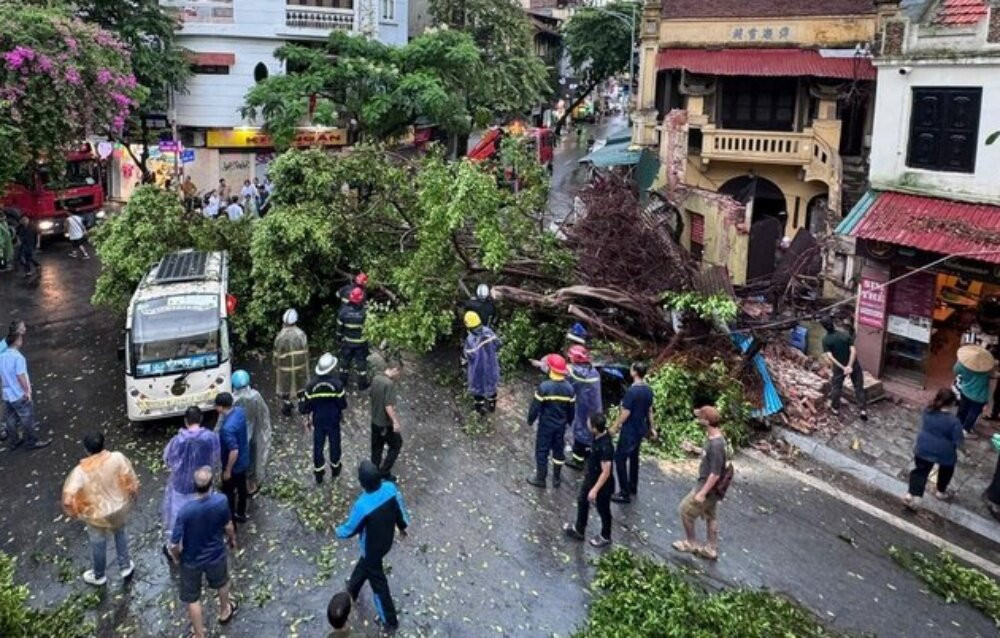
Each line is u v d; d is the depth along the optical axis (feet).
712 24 75.31
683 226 60.90
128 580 26.94
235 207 76.13
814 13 70.28
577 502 30.78
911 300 44.01
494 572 27.61
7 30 52.44
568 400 32.50
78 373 45.73
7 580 26.02
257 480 31.71
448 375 45.27
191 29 87.51
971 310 43.91
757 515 32.17
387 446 35.12
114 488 25.77
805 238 53.11
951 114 41.75
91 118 57.57
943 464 32.32
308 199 50.49
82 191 79.00
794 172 75.05
